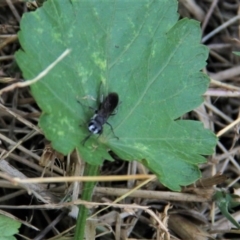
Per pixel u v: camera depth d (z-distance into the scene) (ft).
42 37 0.70
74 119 0.70
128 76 0.74
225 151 0.87
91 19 0.73
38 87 0.68
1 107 0.79
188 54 0.76
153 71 0.75
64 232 0.78
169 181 0.72
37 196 0.77
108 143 0.72
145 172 0.83
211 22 0.97
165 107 0.75
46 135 0.68
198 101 0.75
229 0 0.97
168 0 0.76
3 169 0.77
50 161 0.79
